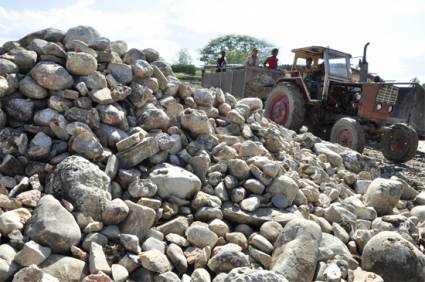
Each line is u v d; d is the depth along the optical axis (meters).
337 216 4.09
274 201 3.91
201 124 4.42
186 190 3.57
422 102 7.94
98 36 4.69
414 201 5.32
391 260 3.30
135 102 4.38
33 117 3.78
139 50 5.01
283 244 3.20
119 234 3.02
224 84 12.52
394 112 8.11
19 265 2.59
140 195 3.45
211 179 3.92
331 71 8.95
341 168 5.85
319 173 5.02
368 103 7.99
